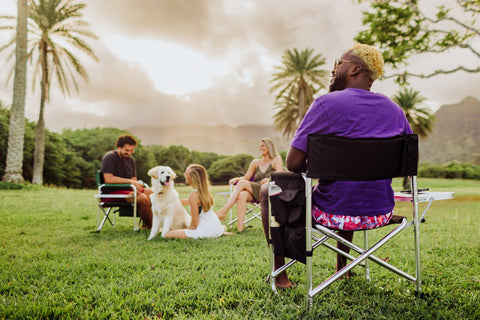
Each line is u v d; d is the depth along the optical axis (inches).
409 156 60.6
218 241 133.8
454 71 322.0
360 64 62.4
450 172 1879.9
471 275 85.9
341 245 80.2
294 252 61.2
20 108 443.8
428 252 114.6
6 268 91.0
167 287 75.8
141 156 1675.7
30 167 964.0
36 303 65.2
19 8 449.1
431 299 68.1
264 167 175.8
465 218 217.8
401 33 322.7
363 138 54.9
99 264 95.9
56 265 94.3
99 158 1521.9
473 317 58.6
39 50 634.2
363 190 57.6
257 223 195.8
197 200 143.0
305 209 61.5
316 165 55.6
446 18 308.3
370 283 79.0
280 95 1153.4
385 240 61.1
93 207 258.5
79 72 672.4
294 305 64.2
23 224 172.1
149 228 167.9
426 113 920.3
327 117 57.4
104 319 59.9
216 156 2714.1
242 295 69.9
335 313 61.4
